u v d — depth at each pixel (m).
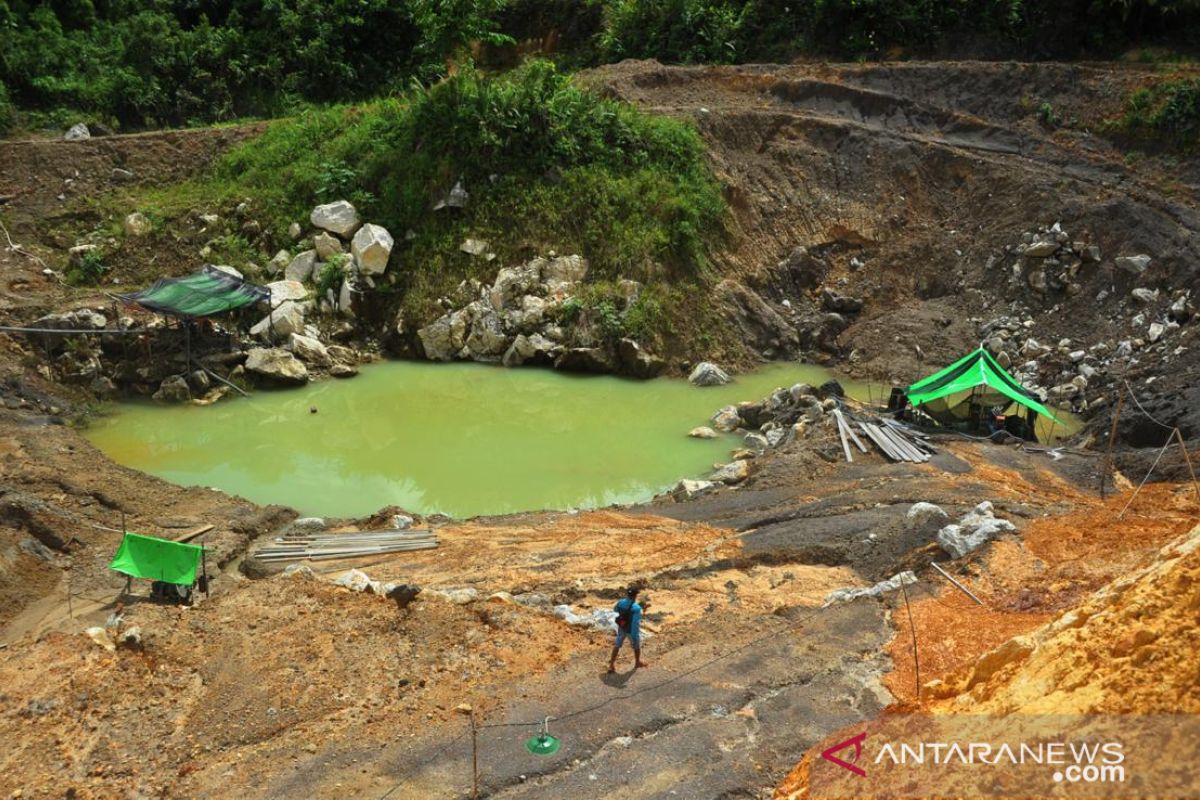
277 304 32.25
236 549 19.75
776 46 45.69
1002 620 14.09
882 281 34.94
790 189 37.59
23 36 44.44
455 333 32.88
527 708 12.43
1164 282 30.05
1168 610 8.58
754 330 33.47
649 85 41.56
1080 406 27.70
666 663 13.63
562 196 34.91
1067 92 38.69
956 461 22.00
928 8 44.12
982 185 35.88
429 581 17.25
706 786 10.84
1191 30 41.47
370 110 39.09
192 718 12.44
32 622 16.62
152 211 34.03
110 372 28.67
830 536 18.00
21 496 19.95
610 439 26.88
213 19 50.56
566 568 17.77
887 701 12.48
